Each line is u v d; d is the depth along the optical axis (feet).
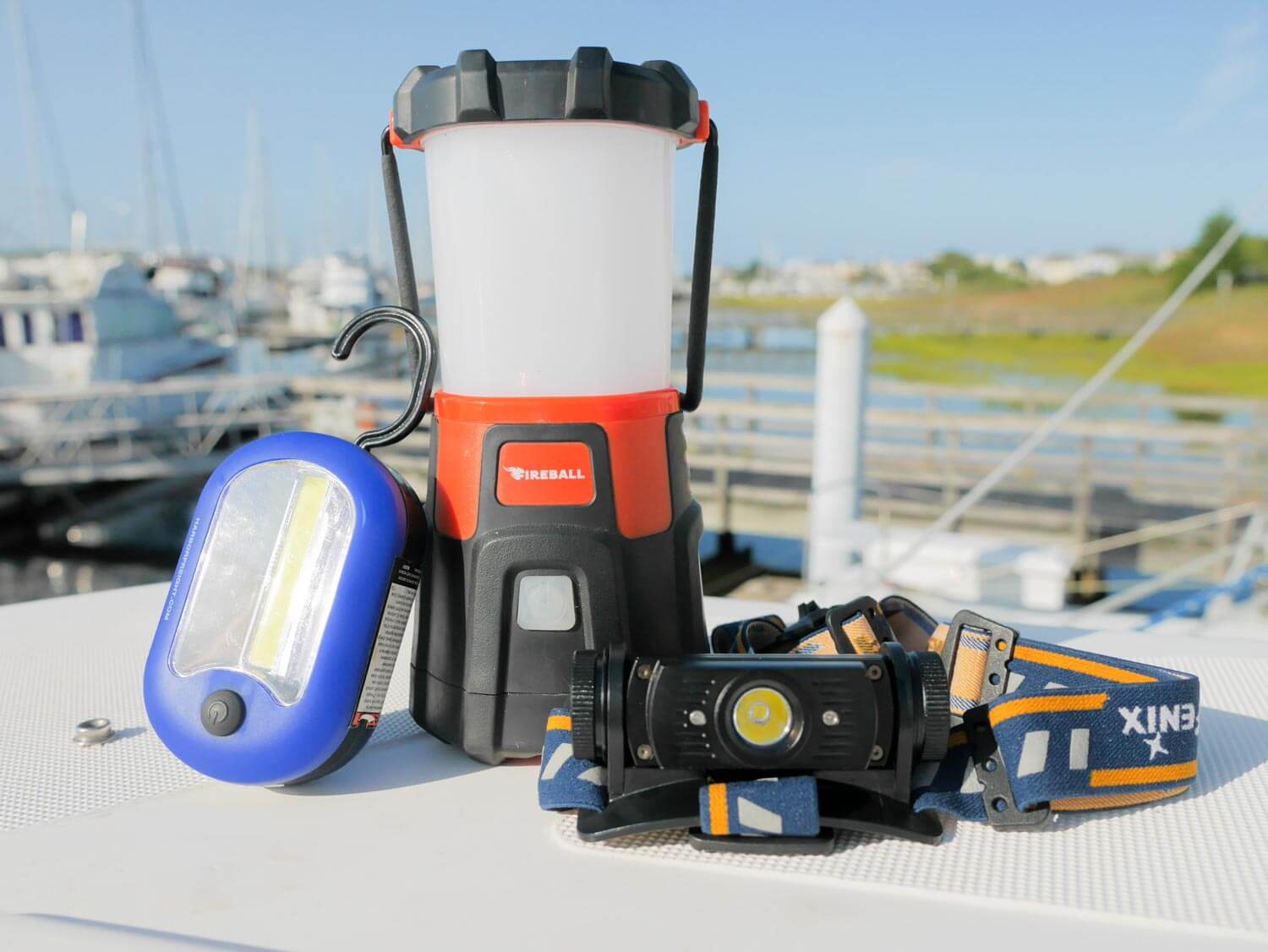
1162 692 2.89
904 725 2.67
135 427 47.60
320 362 71.10
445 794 3.07
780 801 2.62
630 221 3.12
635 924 2.31
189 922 2.32
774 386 37.93
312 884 2.51
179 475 48.93
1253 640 4.80
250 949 2.16
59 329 50.57
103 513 51.01
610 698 2.70
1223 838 2.71
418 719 3.35
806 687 2.65
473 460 3.08
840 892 2.45
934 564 16.03
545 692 3.12
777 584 33.96
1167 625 12.13
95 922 2.26
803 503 35.47
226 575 3.04
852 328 16.15
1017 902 2.38
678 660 2.73
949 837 2.74
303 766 2.92
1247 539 17.93
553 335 3.09
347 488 2.98
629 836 2.72
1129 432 31.83
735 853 2.65
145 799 3.04
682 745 2.67
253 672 2.94
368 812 2.94
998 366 104.17
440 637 3.22
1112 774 2.82
